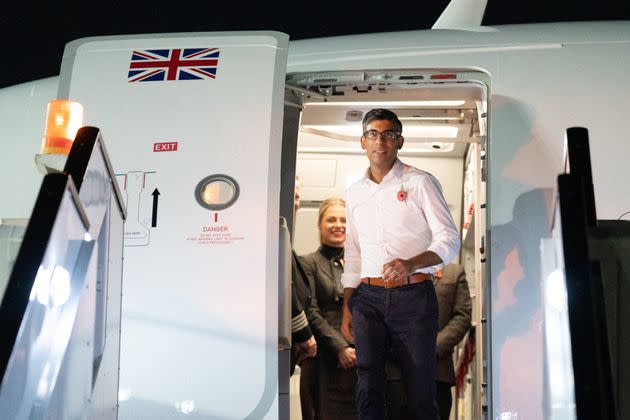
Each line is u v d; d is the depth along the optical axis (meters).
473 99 5.46
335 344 5.79
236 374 4.66
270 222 4.82
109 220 4.02
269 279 4.74
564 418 3.85
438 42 5.33
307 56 5.37
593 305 3.25
